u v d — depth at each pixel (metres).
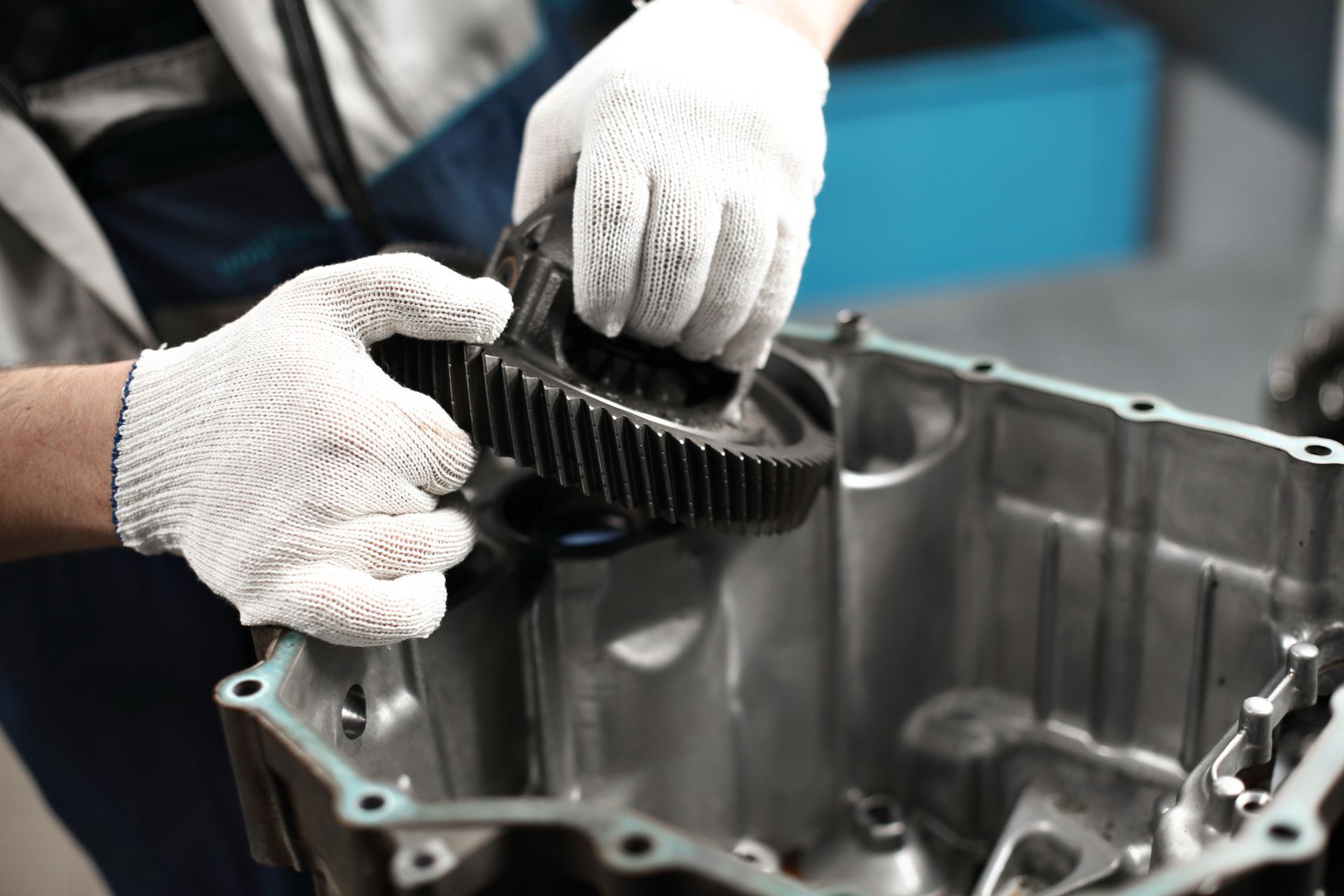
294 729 0.46
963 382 0.74
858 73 2.34
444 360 0.57
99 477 0.65
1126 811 0.70
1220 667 0.67
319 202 0.98
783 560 0.69
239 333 0.60
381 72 0.99
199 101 0.93
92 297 0.92
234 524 0.57
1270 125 2.42
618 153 0.62
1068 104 2.37
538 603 0.65
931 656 0.78
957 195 2.41
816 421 0.72
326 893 0.50
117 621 0.92
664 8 0.73
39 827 1.51
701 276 0.63
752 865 0.39
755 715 0.72
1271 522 0.63
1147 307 2.24
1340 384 1.48
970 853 0.77
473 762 0.64
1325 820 0.42
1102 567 0.71
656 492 0.58
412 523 0.57
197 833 0.98
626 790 0.69
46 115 0.91
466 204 1.04
